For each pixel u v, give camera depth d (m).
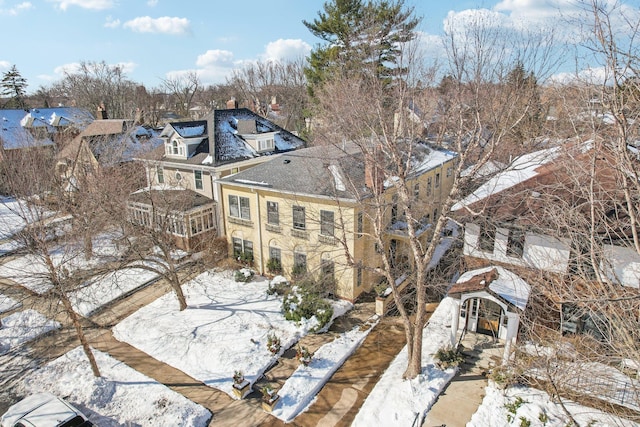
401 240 25.48
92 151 34.56
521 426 13.64
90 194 22.98
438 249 28.42
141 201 26.92
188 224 28.09
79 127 52.97
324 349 18.56
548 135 14.05
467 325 19.03
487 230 17.66
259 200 24.70
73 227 24.67
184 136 30.53
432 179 28.58
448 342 18.34
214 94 104.75
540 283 13.06
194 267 27.38
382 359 18.05
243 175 25.80
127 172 30.17
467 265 19.41
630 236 12.96
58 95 104.50
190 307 22.38
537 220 13.98
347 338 19.41
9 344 19.89
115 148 33.56
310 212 22.14
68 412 14.05
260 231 25.31
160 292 24.58
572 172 10.98
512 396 14.91
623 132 8.41
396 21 18.44
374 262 23.55
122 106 74.56
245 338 19.31
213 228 30.02
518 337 16.81
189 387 16.64
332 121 22.39
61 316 22.14
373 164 15.70
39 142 31.80
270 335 19.47
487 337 18.45
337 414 15.03
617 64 8.54
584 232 10.70
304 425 14.57
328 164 19.09
